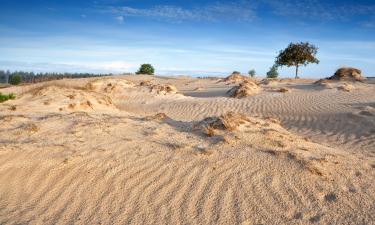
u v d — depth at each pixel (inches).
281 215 165.8
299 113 520.4
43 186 196.1
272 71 2186.3
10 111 363.6
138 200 181.3
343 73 885.2
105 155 227.5
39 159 219.8
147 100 708.7
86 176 203.5
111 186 194.1
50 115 337.1
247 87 730.8
